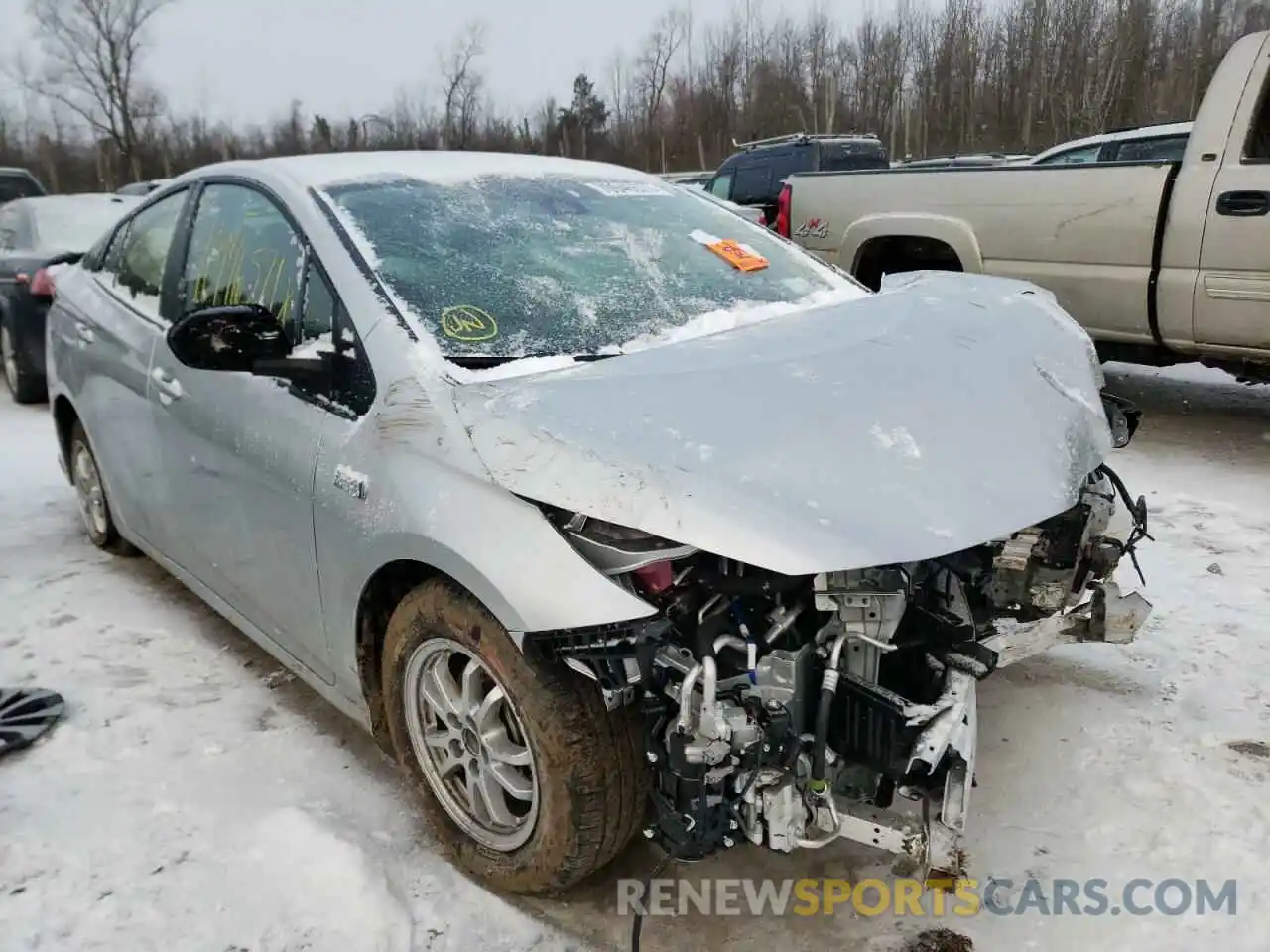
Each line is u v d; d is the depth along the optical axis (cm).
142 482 366
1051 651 352
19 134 4206
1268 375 561
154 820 266
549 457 209
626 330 274
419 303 261
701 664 201
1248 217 512
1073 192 583
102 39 3650
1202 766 285
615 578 203
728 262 329
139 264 387
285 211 299
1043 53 3266
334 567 255
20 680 341
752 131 4028
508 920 234
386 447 238
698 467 202
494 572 208
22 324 770
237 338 260
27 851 254
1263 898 236
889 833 209
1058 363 281
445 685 245
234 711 321
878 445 216
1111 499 295
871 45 3847
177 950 224
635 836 256
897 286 350
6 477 582
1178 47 3128
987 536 205
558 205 327
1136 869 247
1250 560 421
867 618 204
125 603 404
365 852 253
